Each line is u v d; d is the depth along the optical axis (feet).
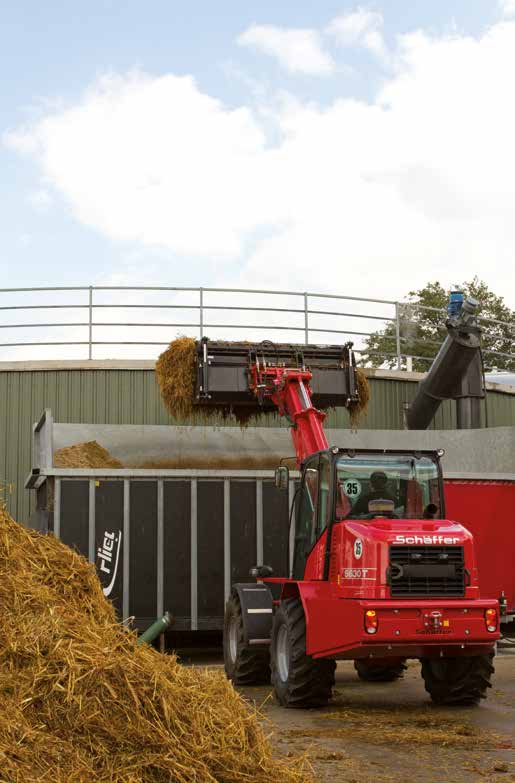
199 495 44.60
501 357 144.66
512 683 37.01
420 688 35.81
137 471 43.96
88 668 16.84
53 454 47.01
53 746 15.39
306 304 66.18
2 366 60.08
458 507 49.62
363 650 29.04
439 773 21.11
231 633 37.50
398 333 68.03
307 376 37.73
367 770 21.38
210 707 17.78
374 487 32.04
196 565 44.11
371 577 29.32
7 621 17.85
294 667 30.60
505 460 56.65
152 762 15.79
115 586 43.19
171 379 41.86
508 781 20.35
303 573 33.17
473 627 29.40
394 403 64.85
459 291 59.00
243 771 16.96
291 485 45.55
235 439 52.95
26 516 59.06
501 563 49.83
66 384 60.59
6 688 16.25
